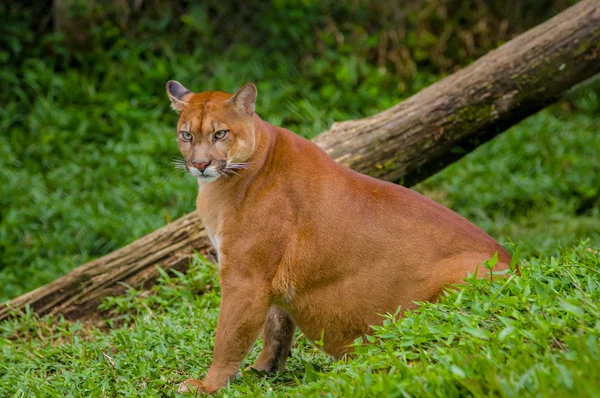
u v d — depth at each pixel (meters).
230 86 18.08
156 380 7.92
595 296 6.84
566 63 11.32
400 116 11.70
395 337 6.84
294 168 8.06
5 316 11.18
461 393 5.77
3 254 14.31
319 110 18.05
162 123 17.55
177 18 19.30
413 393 5.80
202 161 7.83
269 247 7.87
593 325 6.37
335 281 7.97
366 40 19.41
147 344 9.05
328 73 18.92
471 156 17.02
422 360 6.14
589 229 14.11
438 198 15.92
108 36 18.75
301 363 8.55
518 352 6.04
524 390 5.53
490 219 15.50
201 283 11.20
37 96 17.89
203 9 19.14
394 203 8.10
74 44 18.73
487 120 11.58
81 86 18.02
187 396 7.56
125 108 17.53
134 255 11.46
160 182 15.66
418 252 7.93
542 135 17.62
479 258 7.91
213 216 8.09
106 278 11.33
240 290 7.87
